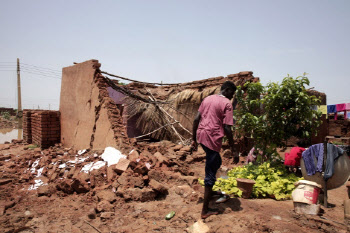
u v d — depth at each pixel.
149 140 12.98
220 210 3.88
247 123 6.63
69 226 3.85
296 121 6.16
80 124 9.31
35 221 4.09
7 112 43.44
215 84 10.60
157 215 4.04
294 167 6.40
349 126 13.37
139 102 12.22
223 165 7.93
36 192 5.73
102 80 8.74
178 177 5.60
